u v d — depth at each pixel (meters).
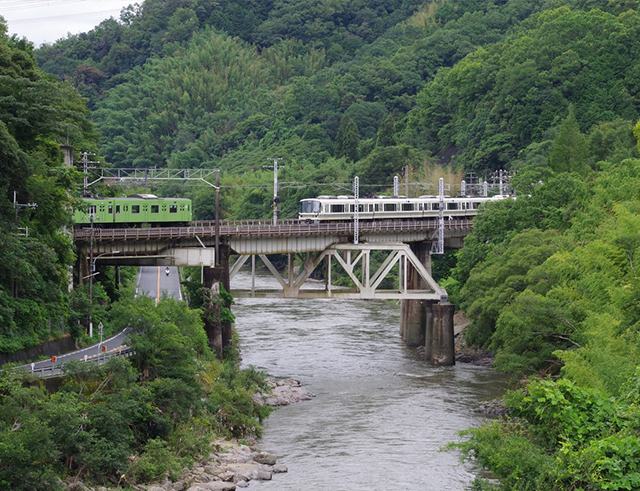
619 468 78.06
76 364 110.12
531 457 87.19
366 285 188.75
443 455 123.75
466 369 178.88
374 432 134.88
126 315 127.44
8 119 141.12
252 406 140.50
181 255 174.62
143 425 114.25
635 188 174.12
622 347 108.06
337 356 188.50
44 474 92.44
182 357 126.19
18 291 131.00
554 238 169.88
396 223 199.00
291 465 120.75
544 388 89.50
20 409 96.12
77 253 166.00
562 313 135.75
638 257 127.56
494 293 162.25
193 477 111.44
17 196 136.00
